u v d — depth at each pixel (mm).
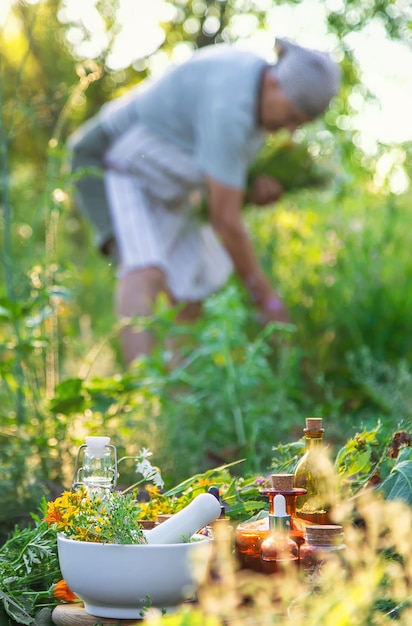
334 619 1119
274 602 1387
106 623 1381
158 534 1423
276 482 1483
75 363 3766
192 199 3945
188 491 1696
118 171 3801
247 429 2822
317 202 4793
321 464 1549
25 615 1483
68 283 2742
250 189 4191
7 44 6055
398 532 1289
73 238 6727
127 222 3709
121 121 3857
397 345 3887
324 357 3633
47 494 2127
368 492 1533
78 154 3938
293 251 4496
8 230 2711
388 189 4871
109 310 5758
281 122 3461
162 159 3736
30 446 2428
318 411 2807
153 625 1044
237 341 3051
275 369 3590
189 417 2881
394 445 1646
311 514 1525
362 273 4113
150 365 2922
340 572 1308
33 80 6078
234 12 6016
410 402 2586
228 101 3443
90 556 1374
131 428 2627
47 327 2787
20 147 6504
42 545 1553
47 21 5641
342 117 5707
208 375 2971
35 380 2562
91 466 1567
